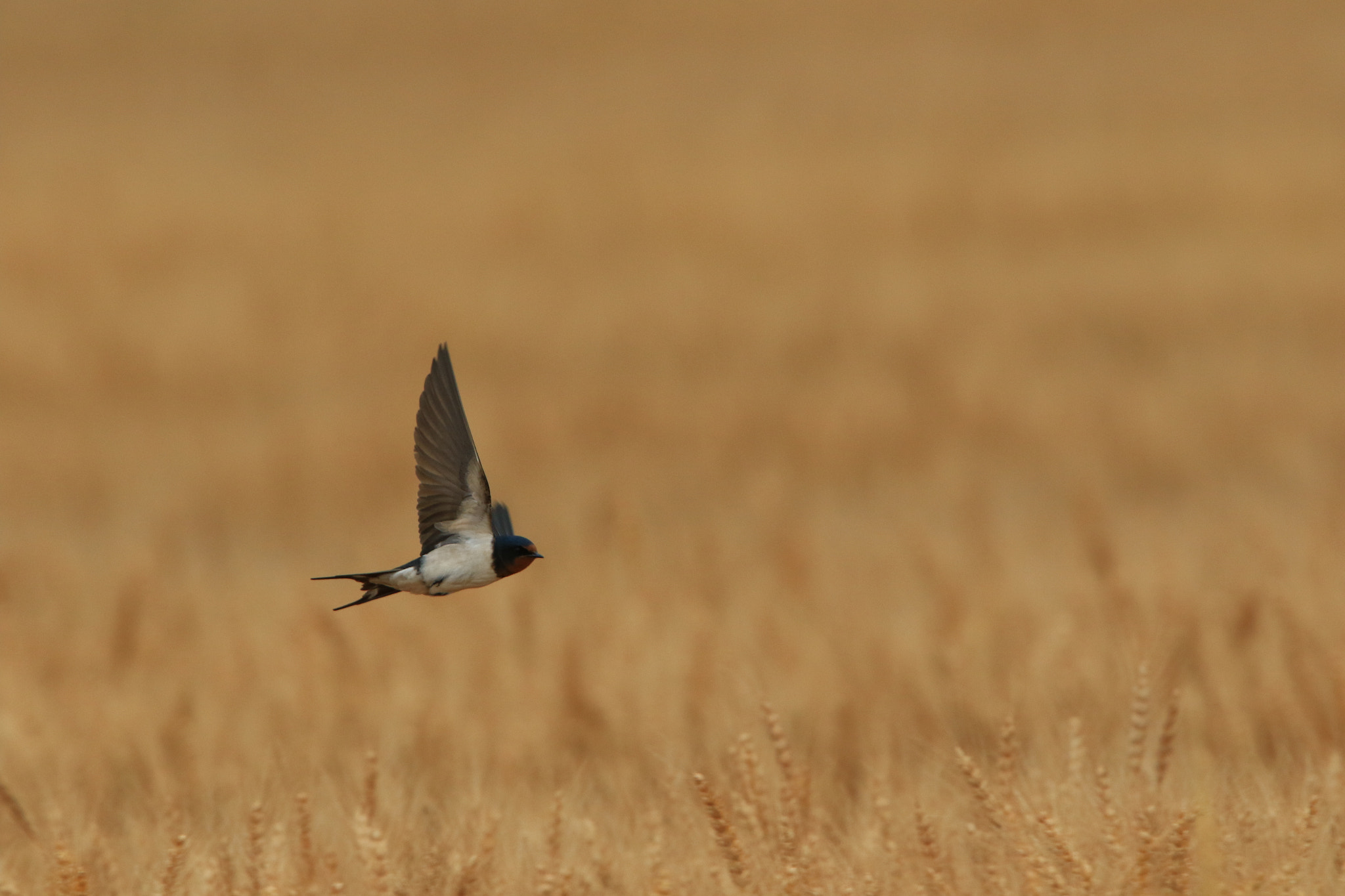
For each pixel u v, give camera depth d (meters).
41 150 54.91
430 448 6.00
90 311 32.47
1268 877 5.67
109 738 8.21
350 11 80.56
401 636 9.48
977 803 6.31
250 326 31.81
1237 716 7.73
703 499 18.20
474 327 31.92
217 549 16.39
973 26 65.81
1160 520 13.70
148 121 60.97
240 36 76.62
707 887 6.05
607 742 8.33
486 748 8.14
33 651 9.31
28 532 16.77
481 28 75.44
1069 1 67.62
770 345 29.52
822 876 5.94
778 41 67.38
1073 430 20.86
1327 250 33.94
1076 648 8.53
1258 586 9.24
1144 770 6.46
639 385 25.91
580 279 36.47
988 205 41.66
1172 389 23.05
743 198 43.72
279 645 9.48
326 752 8.16
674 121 55.47
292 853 6.28
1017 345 27.73
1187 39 59.47
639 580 10.77
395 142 55.28
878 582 10.90
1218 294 30.95
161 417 24.94
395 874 5.90
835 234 40.03
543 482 20.06
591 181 47.16
